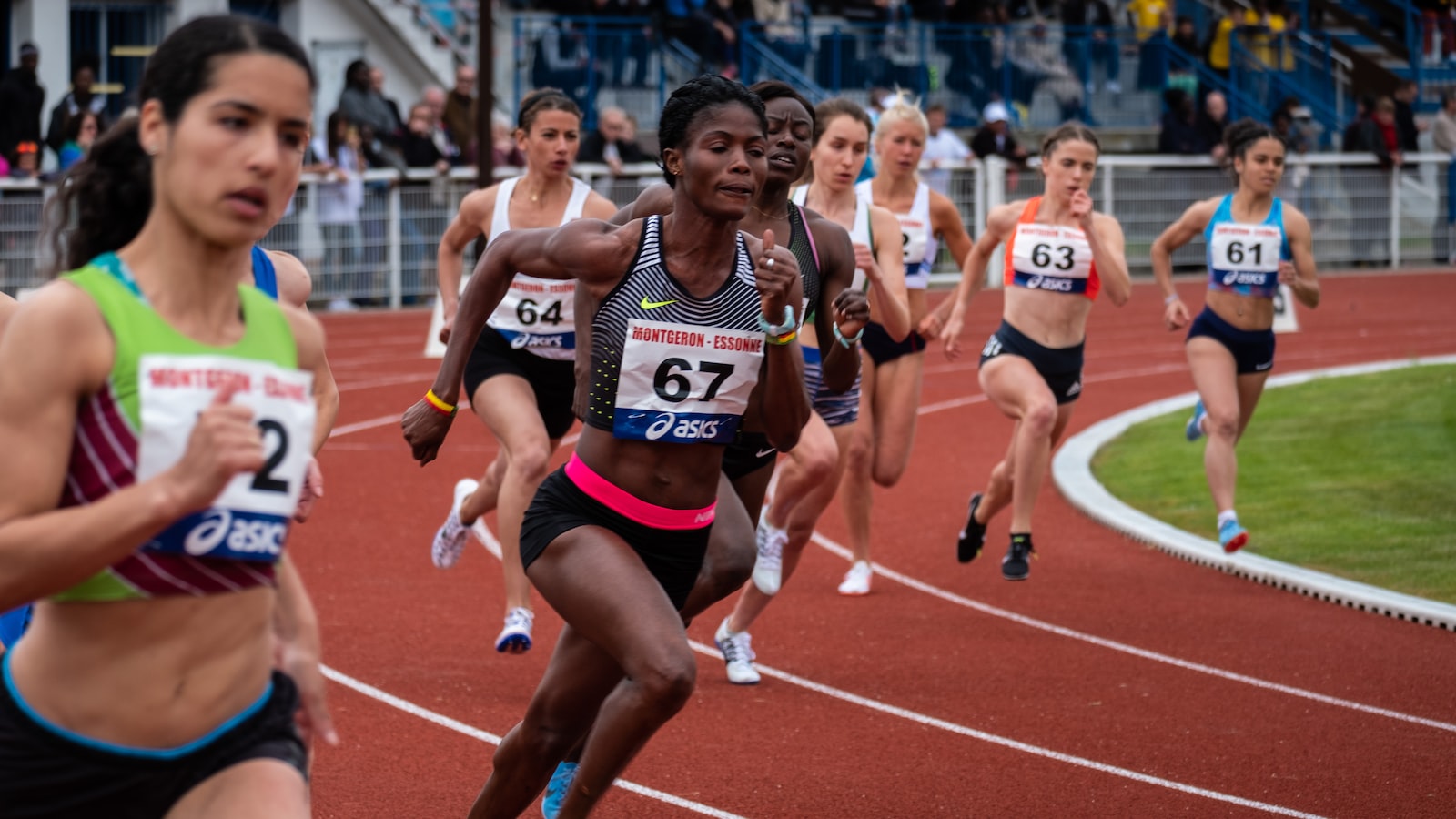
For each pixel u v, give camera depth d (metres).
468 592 11.27
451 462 16.22
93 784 3.71
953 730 8.35
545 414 9.61
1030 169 32.88
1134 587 11.76
